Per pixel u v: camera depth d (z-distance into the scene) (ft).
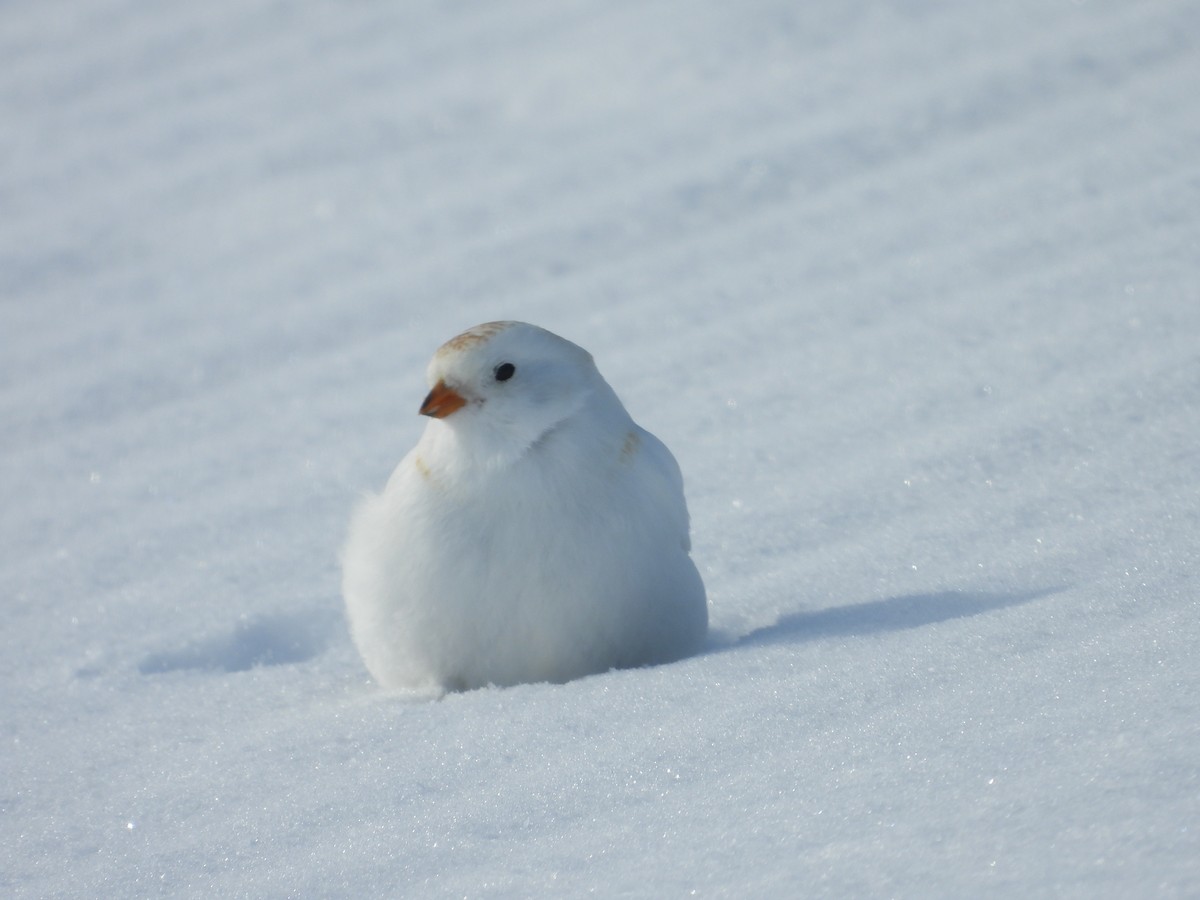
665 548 24.70
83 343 51.16
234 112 71.41
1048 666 19.93
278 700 26.07
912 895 14.88
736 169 56.13
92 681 28.25
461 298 50.34
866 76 62.13
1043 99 56.49
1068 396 33.71
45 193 65.67
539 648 24.17
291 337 49.39
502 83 69.15
